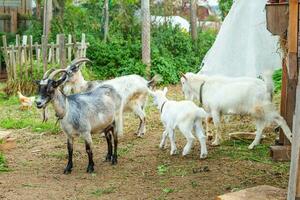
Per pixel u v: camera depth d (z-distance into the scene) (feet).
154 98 26.14
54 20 50.90
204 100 26.66
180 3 66.13
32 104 34.83
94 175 23.41
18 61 38.73
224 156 25.25
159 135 28.84
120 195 21.54
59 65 37.99
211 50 38.96
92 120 23.62
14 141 27.07
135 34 53.31
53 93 22.76
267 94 25.50
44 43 37.96
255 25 36.47
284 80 24.95
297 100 17.57
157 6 56.90
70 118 23.17
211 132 27.68
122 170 23.95
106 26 51.19
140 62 46.65
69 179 23.03
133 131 29.60
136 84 27.91
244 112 25.88
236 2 38.11
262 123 25.90
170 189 21.93
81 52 39.99
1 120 31.99
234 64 37.55
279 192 19.48
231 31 37.73
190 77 26.91
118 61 46.70
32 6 63.00
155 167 24.20
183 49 52.37
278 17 20.74
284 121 24.84
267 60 36.81
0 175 23.44
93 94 24.06
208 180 22.72
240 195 19.33
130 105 28.12
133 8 55.11
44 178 23.13
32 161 25.21
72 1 56.95
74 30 50.34
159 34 52.85
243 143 27.04
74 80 29.22
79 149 26.73
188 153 25.54
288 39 19.62
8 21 55.06
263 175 23.11
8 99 37.81
